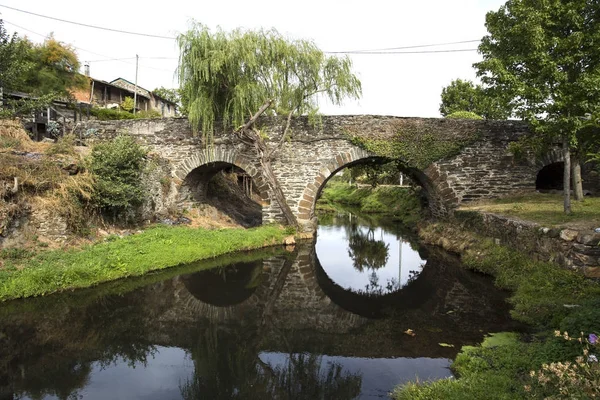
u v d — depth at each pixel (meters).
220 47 14.01
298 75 14.70
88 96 27.91
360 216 28.42
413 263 13.29
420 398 4.68
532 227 9.30
